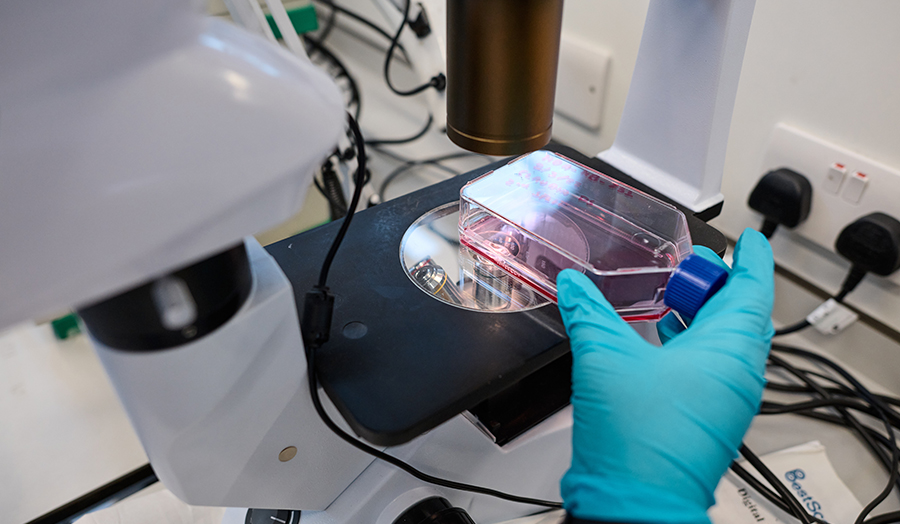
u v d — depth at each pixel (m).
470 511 0.52
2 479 0.68
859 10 0.61
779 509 0.62
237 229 0.26
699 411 0.39
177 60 0.23
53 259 0.21
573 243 0.51
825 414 0.72
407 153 1.10
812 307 0.79
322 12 1.36
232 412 0.35
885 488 0.61
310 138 0.26
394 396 0.39
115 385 0.32
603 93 0.91
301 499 0.46
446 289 0.49
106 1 0.21
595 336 0.42
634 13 0.81
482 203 0.54
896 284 0.68
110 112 0.22
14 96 0.21
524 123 0.42
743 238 0.49
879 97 0.62
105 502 0.68
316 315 0.40
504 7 0.37
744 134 0.77
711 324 0.42
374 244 0.52
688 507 0.35
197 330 0.30
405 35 0.88
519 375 0.42
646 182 0.61
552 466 0.54
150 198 0.22
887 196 0.64
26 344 0.84
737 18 0.51
